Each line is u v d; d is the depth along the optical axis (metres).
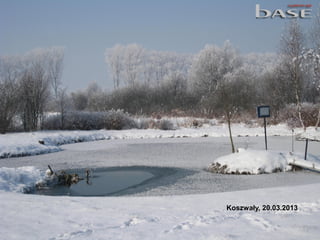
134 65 81.00
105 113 34.38
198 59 57.69
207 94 50.88
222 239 5.02
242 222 5.86
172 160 17.31
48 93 34.66
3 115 28.98
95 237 5.39
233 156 14.34
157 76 92.50
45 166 16.27
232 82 41.25
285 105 34.22
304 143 22.70
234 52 59.19
